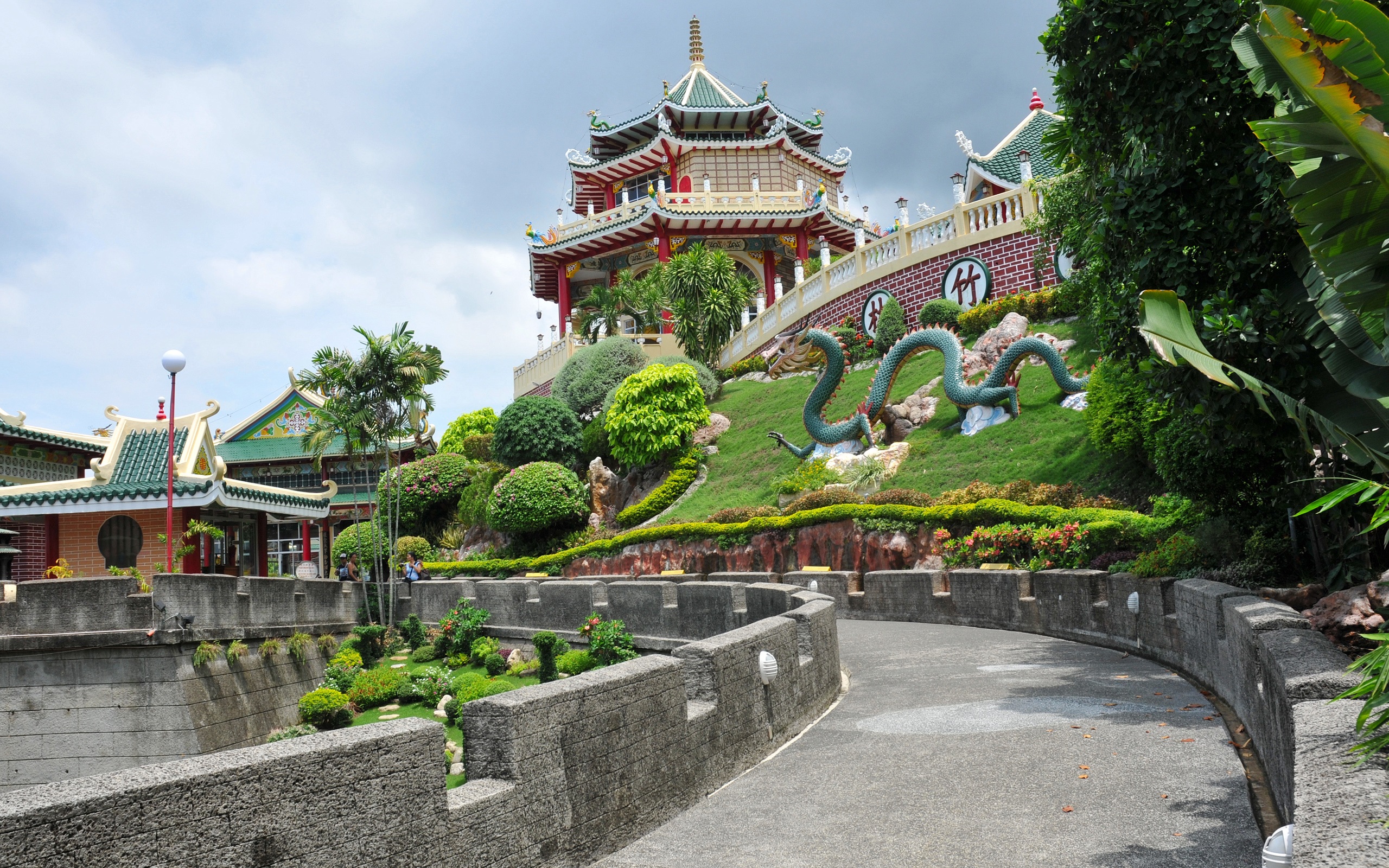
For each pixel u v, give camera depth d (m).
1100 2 8.96
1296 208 4.62
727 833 5.79
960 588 17.78
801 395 36.66
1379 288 4.64
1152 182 9.06
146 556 26.62
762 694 7.98
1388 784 3.11
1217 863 4.62
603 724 5.67
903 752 7.47
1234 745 6.82
